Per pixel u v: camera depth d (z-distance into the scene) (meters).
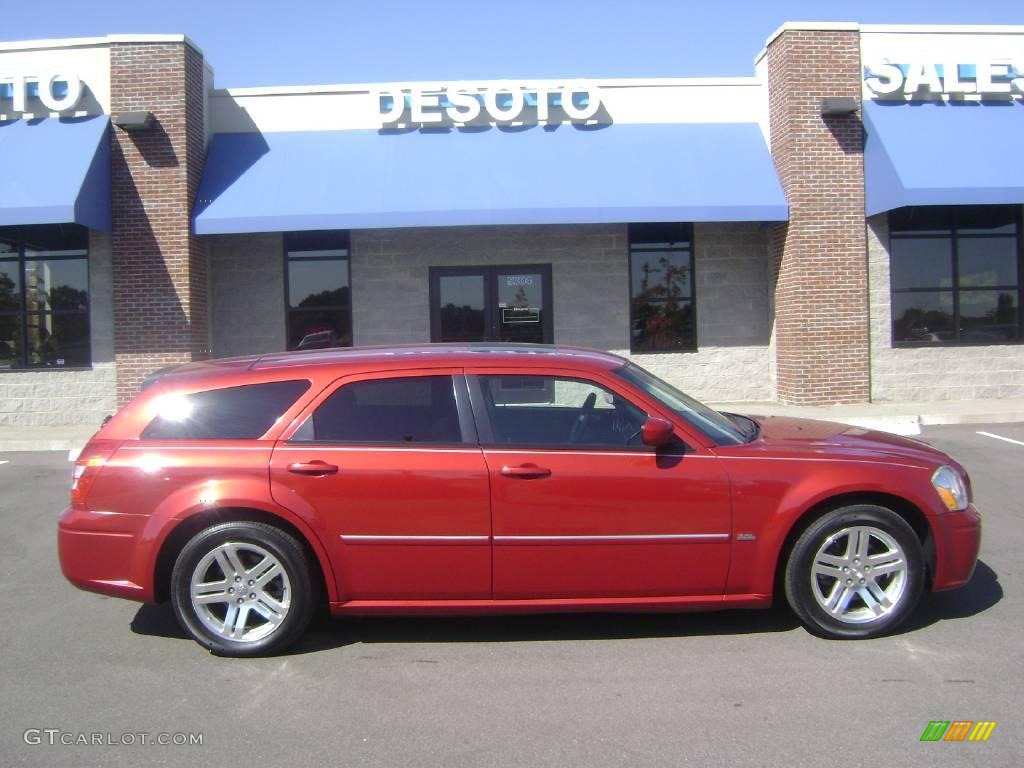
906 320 14.53
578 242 14.70
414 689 4.33
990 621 5.07
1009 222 14.63
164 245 13.46
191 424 4.87
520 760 3.61
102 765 3.62
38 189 12.42
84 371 13.95
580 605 4.73
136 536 4.72
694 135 14.43
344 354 5.20
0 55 13.56
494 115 13.97
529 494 4.64
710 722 3.90
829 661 4.55
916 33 14.12
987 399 14.60
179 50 13.40
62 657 4.81
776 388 14.70
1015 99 14.07
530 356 5.05
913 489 4.78
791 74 13.82
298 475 4.66
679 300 14.91
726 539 4.69
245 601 4.75
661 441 4.60
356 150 13.92
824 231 13.93
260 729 3.93
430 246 14.63
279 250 14.57
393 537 4.65
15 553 7.01
